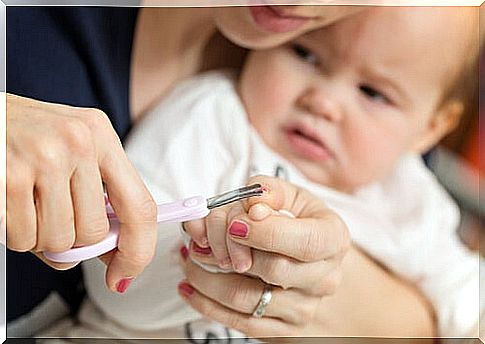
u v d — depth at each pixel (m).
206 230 0.81
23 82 0.96
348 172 1.03
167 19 0.99
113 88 0.99
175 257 0.94
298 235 0.77
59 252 0.63
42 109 0.62
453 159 1.08
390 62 0.97
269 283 0.82
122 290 0.70
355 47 0.97
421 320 0.99
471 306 1.01
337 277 0.84
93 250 0.64
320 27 0.97
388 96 1.00
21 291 0.98
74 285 1.00
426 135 1.05
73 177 0.60
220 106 1.02
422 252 1.03
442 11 0.95
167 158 0.99
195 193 0.98
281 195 0.83
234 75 1.04
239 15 0.95
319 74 1.00
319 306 0.96
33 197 0.59
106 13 0.97
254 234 0.77
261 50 1.01
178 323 0.96
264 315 0.87
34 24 0.95
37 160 0.58
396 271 1.04
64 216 0.60
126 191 0.63
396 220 1.05
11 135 0.59
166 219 0.71
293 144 1.02
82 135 0.60
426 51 0.97
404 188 1.06
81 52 0.97
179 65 1.03
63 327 0.99
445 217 1.06
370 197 1.06
